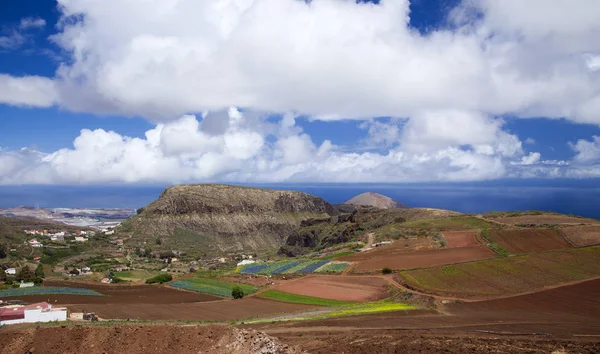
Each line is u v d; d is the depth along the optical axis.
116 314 80.19
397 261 122.38
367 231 196.88
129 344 49.78
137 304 92.69
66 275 151.12
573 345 46.16
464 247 129.00
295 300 93.56
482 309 73.38
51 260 182.50
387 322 64.06
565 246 118.88
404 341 51.00
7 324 64.38
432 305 77.69
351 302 88.94
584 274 92.50
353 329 59.84
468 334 54.16
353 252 146.50
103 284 127.12
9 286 119.19
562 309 71.12
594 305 72.88
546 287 85.88
